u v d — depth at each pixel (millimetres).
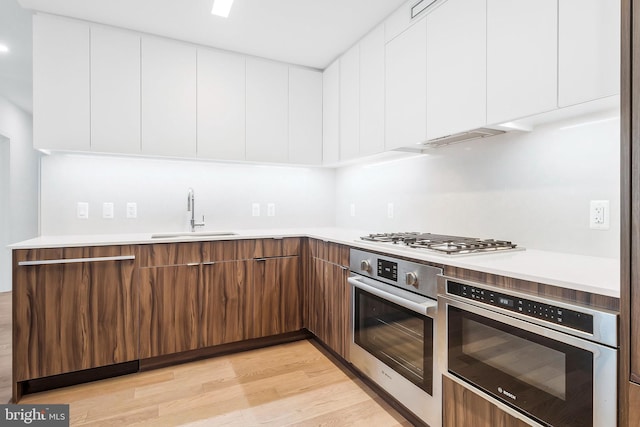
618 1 1190
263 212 3146
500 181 1909
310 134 3057
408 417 1745
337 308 2305
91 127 2303
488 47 1625
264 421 1721
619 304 920
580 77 1287
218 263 2410
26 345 1914
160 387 2031
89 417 1745
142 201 2703
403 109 2148
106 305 2094
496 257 1503
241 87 2770
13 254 1891
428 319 1562
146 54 2453
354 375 2184
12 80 3674
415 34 2051
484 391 1305
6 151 4258
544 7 1399
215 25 2369
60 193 2469
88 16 2248
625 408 894
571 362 1021
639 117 831
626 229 871
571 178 1593
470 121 1717
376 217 2875
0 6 2352
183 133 2566
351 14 2258
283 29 2430
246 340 2564
